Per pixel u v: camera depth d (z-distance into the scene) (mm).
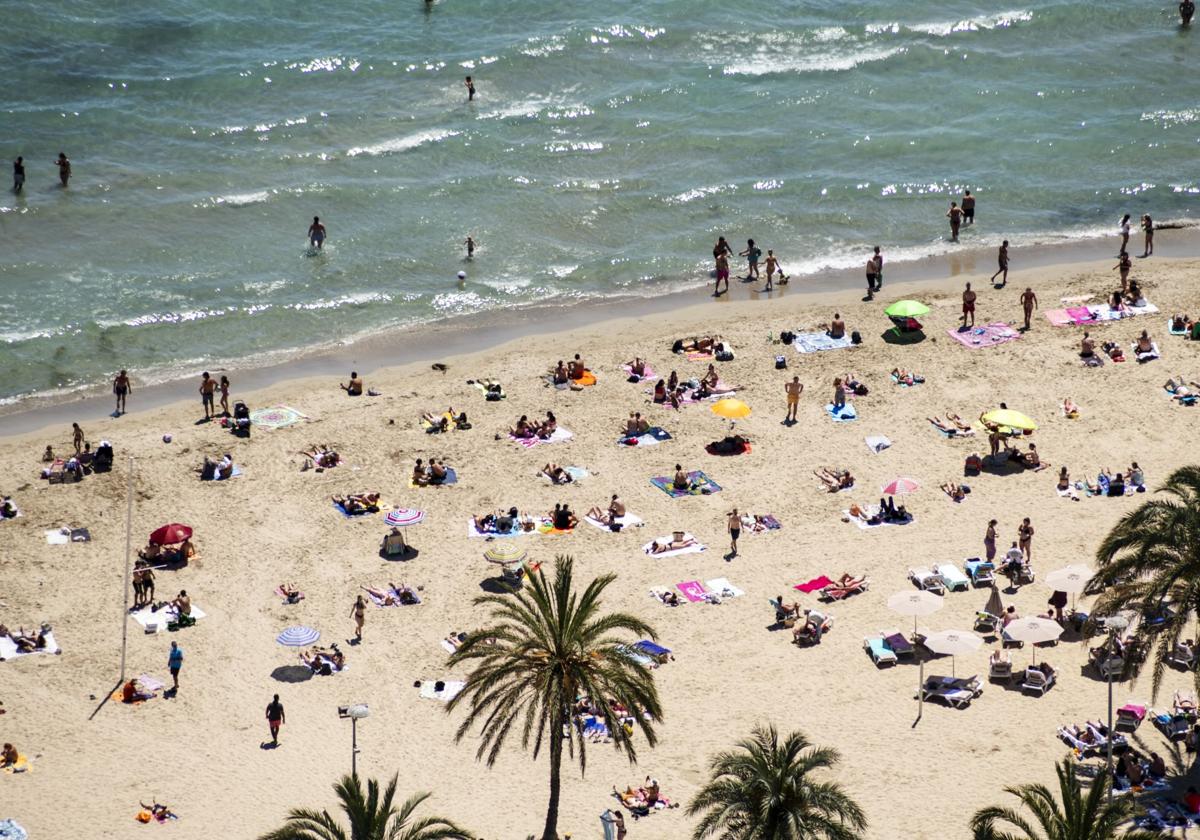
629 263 94188
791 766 43219
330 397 78375
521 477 70500
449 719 54906
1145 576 57406
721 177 104438
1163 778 49812
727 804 42688
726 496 68625
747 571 63000
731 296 90000
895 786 49844
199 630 60062
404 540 65812
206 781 51500
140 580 61562
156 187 99875
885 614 59812
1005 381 77562
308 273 92062
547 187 102312
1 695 55969
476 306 89375
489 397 77438
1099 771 45062
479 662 58156
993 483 68938
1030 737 52281
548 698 46688
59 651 58656
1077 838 40812
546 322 87375
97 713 55281
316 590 62500
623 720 53500
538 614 53750
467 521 67250
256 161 103500
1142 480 67688
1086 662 56531
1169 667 55906
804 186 103250
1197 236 96312
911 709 54062
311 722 54750
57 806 50031
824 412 75438
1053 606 58688
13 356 82562
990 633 58188
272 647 59094
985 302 86812
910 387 77438
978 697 54656
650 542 65188
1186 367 77938
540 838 48094
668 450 72625
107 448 71312
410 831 42625
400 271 92750
